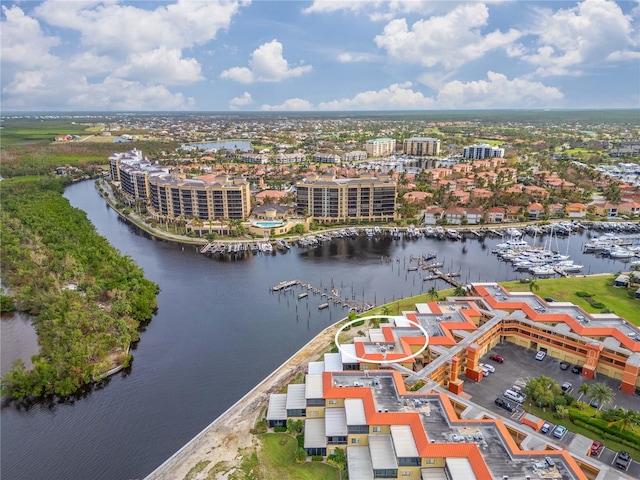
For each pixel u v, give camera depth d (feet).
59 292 618.44
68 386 436.76
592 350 431.43
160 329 574.56
